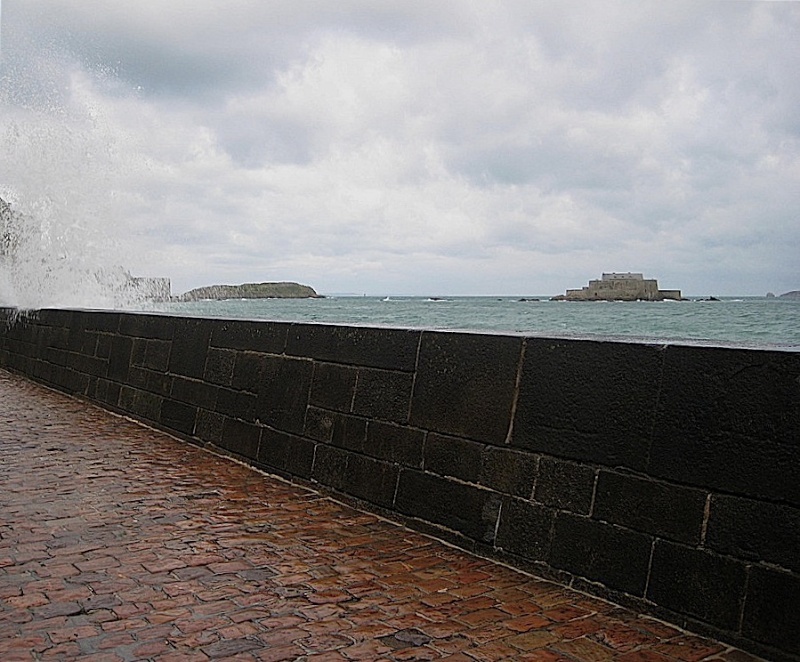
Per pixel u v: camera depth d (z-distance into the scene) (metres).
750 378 2.61
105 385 8.35
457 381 3.78
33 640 2.63
